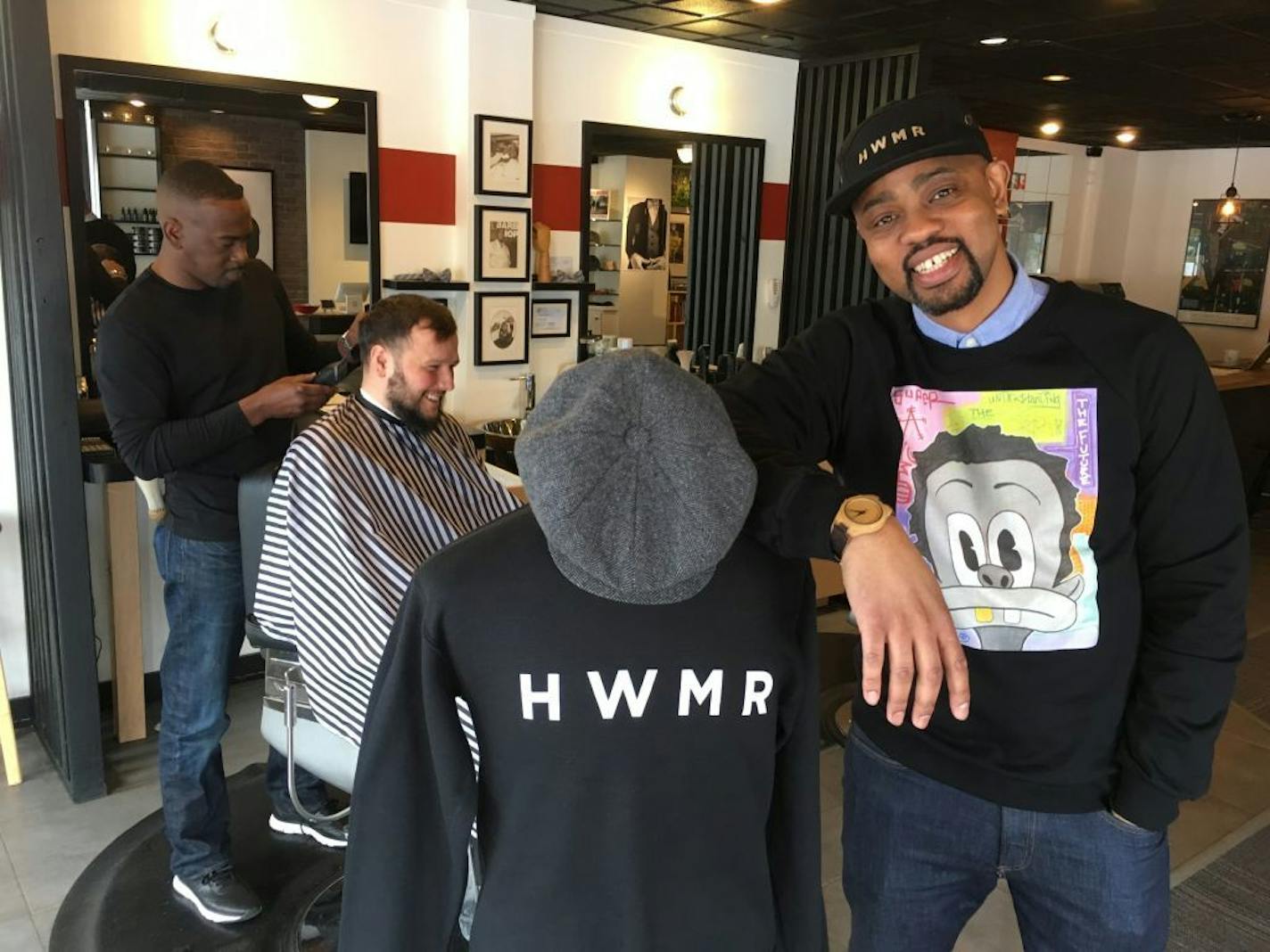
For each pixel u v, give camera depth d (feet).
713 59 14.21
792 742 3.09
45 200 7.27
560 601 2.77
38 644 8.80
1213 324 26.84
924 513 3.91
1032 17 12.14
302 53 10.69
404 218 11.80
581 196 13.41
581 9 12.21
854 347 4.11
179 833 6.79
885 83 14.19
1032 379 3.75
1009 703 3.79
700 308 16.02
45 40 7.07
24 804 8.18
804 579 3.01
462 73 11.75
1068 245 27.07
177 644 6.72
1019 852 3.90
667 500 2.57
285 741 5.80
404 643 2.87
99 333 6.38
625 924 2.89
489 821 2.94
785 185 15.57
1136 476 3.69
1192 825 8.41
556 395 2.68
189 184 6.25
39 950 6.48
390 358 6.16
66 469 7.70
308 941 6.59
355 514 5.56
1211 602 3.58
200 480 6.58
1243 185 25.82
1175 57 14.37
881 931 4.24
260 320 7.11
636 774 2.84
